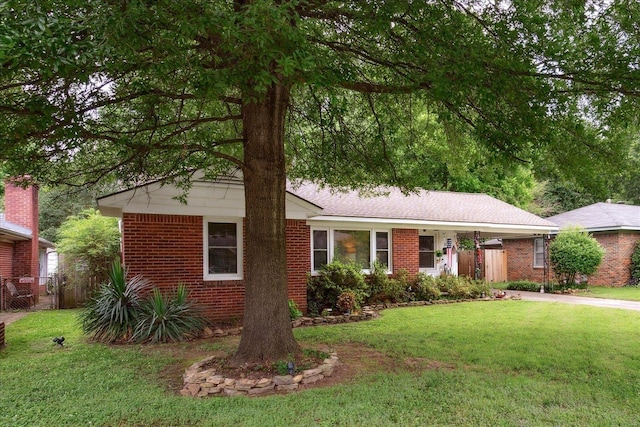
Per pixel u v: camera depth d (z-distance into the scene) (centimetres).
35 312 1376
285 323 614
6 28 297
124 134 655
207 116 841
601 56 522
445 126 841
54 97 496
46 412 457
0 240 1566
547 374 586
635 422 423
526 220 1678
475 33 535
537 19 515
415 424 415
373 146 900
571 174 709
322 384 544
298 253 1095
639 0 518
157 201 940
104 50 363
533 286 1797
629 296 1518
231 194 1012
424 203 1617
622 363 638
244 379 525
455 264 1656
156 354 711
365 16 512
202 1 376
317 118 873
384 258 1419
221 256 1016
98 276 1528
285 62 366
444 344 763
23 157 558
